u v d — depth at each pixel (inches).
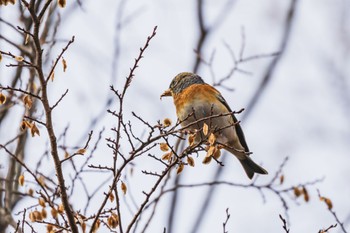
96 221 313.3
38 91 440.5
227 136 458.9
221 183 492.4
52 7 475.5
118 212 318.3
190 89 459.5
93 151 395.2
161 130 322.3
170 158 331.9
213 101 454.0
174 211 560.7
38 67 296.5
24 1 290.5
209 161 330.0
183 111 456.1
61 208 335.0
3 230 427.8
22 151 450.3
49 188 401.4
